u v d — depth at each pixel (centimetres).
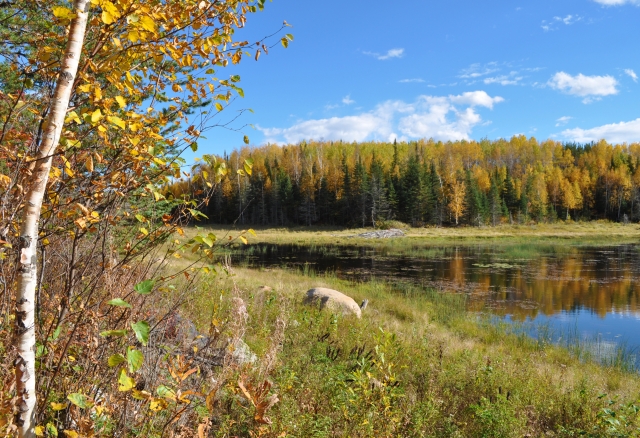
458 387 600
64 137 203
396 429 380
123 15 193
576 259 3219
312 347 623
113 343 246
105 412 222
